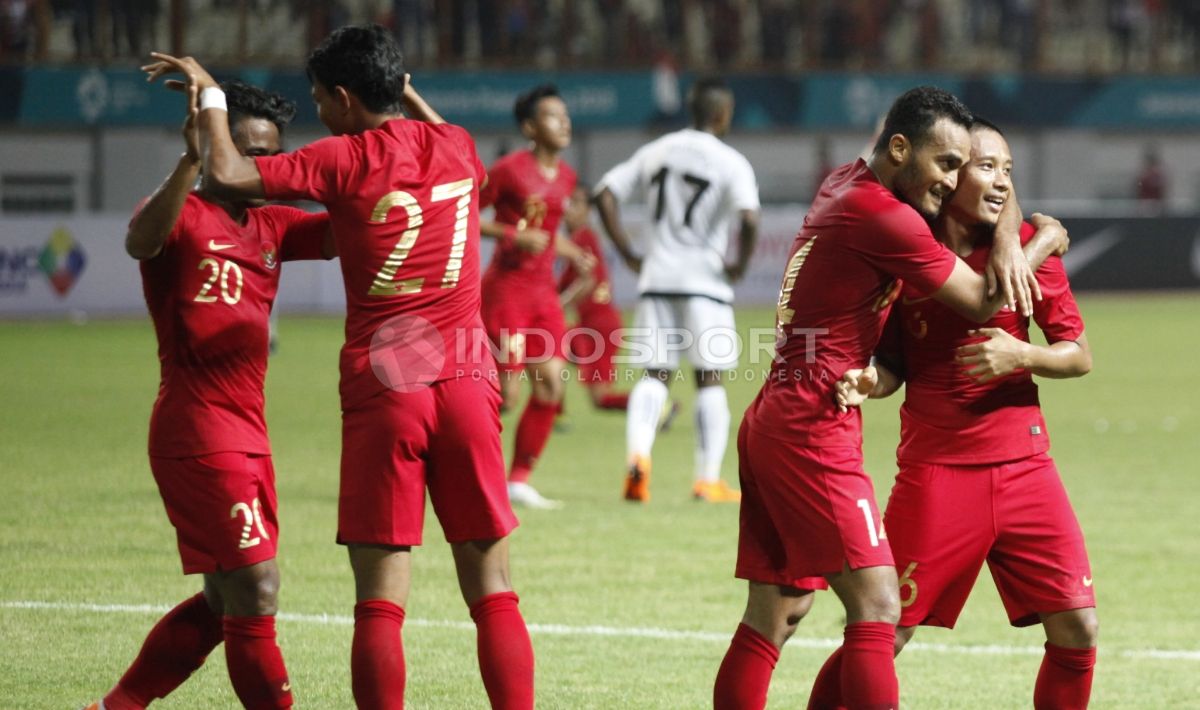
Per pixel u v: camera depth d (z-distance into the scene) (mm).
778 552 15836
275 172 14570
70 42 102500
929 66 112500
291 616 22828
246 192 14469
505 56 104938
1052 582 15656
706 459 34312
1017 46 114500
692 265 33406
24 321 78875
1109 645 22000
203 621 16281
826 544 14992
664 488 36062
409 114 16656
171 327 15555
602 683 19578
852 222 14820
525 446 33469
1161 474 37875
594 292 46750
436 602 24109
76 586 24219
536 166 34188
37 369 58125
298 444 41562
